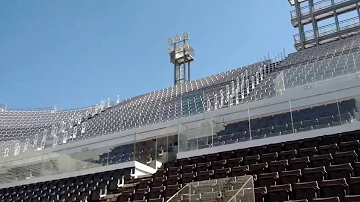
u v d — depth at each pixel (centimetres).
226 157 1239
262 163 1033
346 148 1001
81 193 1469
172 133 1473
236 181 889
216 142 1346
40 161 1783
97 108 3856
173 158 1430
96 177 1523
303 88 1906
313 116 1202
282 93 2002
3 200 1753
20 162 1855
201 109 2292
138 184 1231
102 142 1622
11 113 4509
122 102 3759
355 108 1140
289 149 1141
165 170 1292
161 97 3288
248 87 2483
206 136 1381
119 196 1157
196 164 1229
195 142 1397
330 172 867
